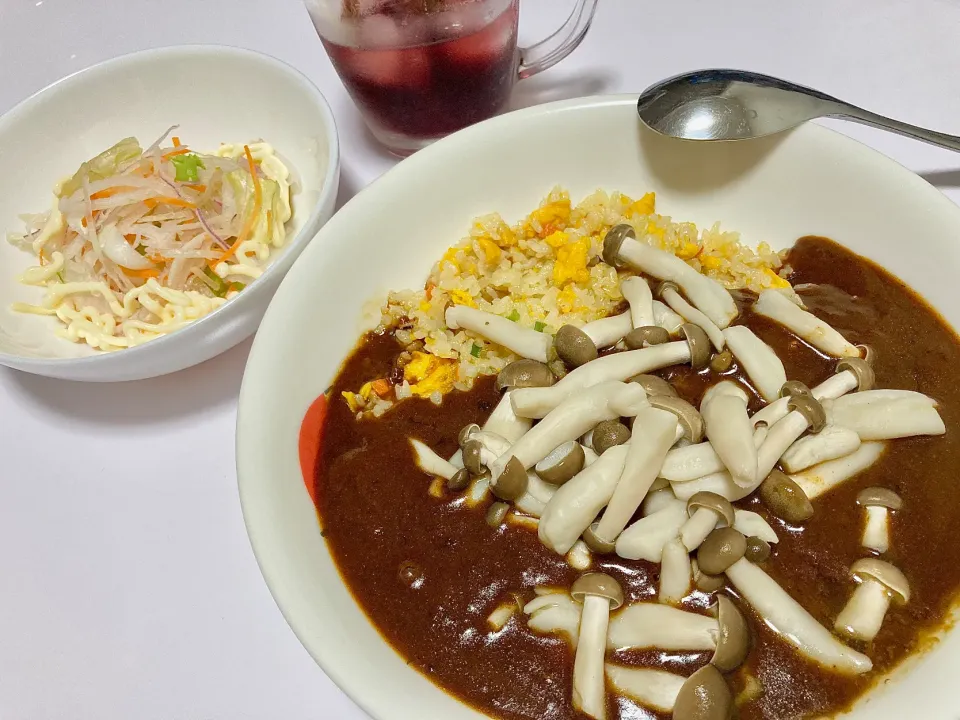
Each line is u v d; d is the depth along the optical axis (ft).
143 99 0.97
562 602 0.60
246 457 0.61
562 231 0.85
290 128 0.93
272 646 0.64
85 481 0.76
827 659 0.55
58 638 0.66
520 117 0.81
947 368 0.68
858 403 0.66
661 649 0.58
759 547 0.59
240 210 0.89
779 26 1.03
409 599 0.62
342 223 0.74
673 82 0.81
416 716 0.51
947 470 0.63
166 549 0.70
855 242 0.76
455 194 0.82
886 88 0.94
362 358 0.77
